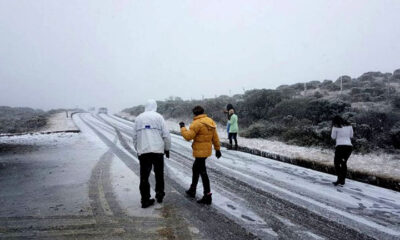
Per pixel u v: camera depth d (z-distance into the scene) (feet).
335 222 13.94
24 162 28.50
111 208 15.52
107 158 30.01
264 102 57.06
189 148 36.88
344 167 20.61
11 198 17.25
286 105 50.67
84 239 11.98
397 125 34.58
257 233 12.64
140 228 13.02
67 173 23.58
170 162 27.78
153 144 15.67
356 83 86.02
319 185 20.43
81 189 19.03
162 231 12.73
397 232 12.94
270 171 24.52
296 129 40.63
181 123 16.71
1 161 29.09
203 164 16.48
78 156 31.45
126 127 70.69
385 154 29.63
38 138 48.91
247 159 29.89
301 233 12.71
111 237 12.13
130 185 19.94
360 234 12.69
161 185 16.40
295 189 19.29
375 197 17.92
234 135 36.27
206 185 16.28
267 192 18.53
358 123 36.60
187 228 13.07
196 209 15.44
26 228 13.03
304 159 27.66
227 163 27.63
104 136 50.93
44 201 16.67
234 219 14.15
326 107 44.91
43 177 22.39
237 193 18.28
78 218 14.14
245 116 57.00
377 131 34.32
